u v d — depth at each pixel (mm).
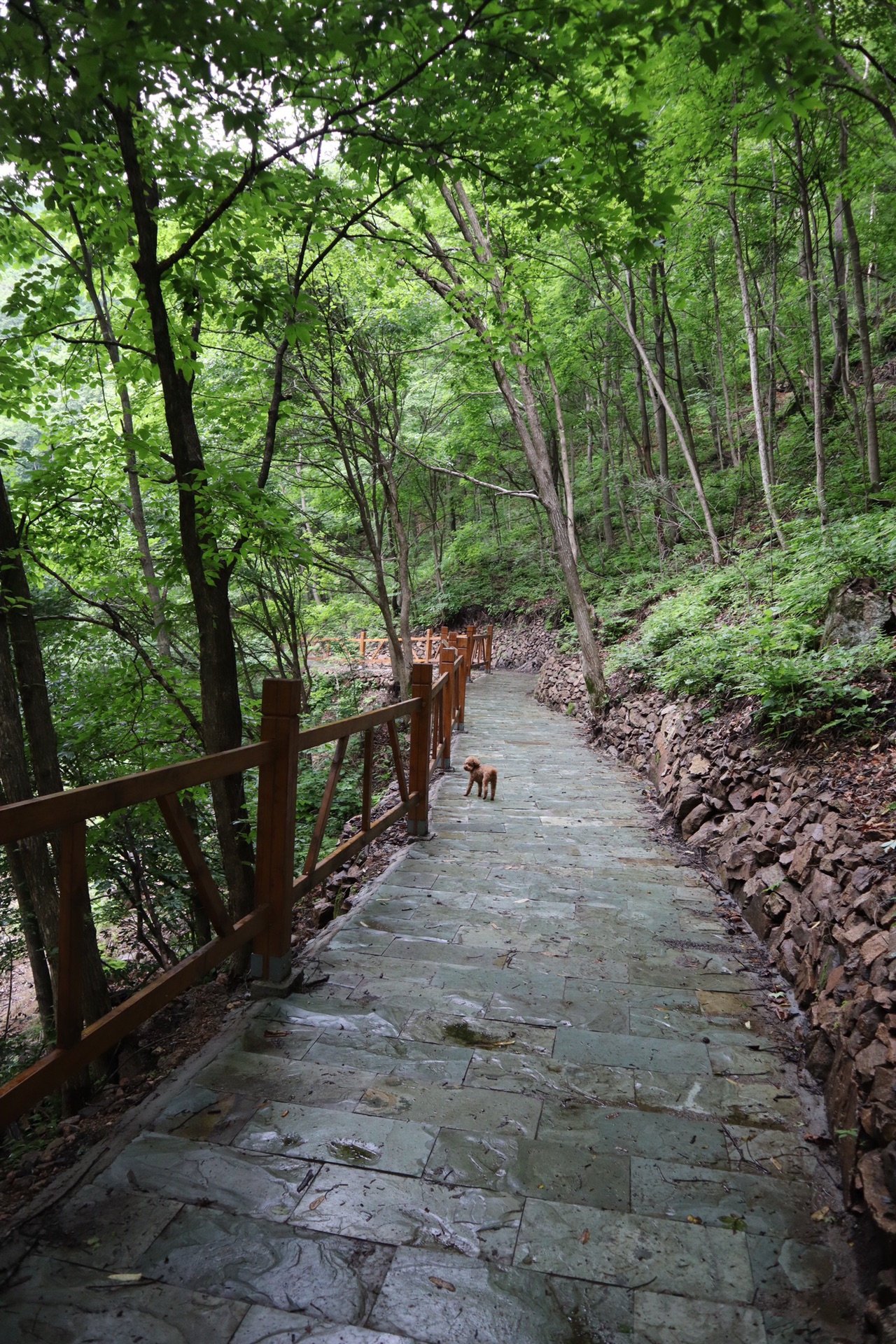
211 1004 3436
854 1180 2014
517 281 9758
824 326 13797
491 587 25047
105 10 2264
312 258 8203
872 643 5328
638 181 3441
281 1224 1990
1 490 4633
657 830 6000
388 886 4691
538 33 3072
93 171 3959
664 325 15508
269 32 2422
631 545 18234
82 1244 1916
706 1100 2564
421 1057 2811
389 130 3557
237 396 8023
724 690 6766
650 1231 1986
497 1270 1855
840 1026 2592
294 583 10016
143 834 6246
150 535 6656
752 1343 1666
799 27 2637
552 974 3521
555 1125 2422
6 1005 8539
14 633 4594
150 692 6059
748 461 14062
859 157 8773
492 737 10680
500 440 21359
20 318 6043
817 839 3746
